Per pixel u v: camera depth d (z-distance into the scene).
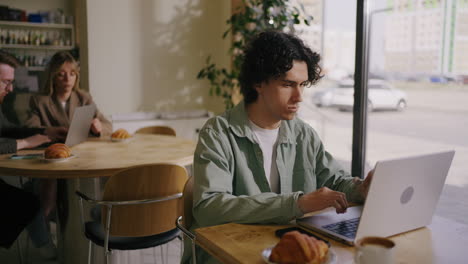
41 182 2.79
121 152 2.38
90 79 3.88
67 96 2.92
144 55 4.08
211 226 1.14
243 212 1.14
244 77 1.35
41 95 2.88
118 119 3.99
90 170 1.97
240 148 1.35
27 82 4.71
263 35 1.31
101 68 3.91
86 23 3.85
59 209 2.37
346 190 1.38
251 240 1.02
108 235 1.77
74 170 1.95
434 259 0.95
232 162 1.32
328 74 3.96
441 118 3.92
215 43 4.38
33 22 5.05
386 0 2.74
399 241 1.04
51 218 2.90
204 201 1.19
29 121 2.79
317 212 1.29
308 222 1.13
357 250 0.81
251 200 1.15
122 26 3.96
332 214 1.20
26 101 3.85
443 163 1.07
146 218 1.81
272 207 1.12
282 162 1.40
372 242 0.83
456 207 2.75
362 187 1.32
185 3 4.20
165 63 4.17
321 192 1.10
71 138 2.37
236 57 3.67
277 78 1.25
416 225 1.11
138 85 4.08
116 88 3.99
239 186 1.34
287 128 1.41
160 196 1.82
